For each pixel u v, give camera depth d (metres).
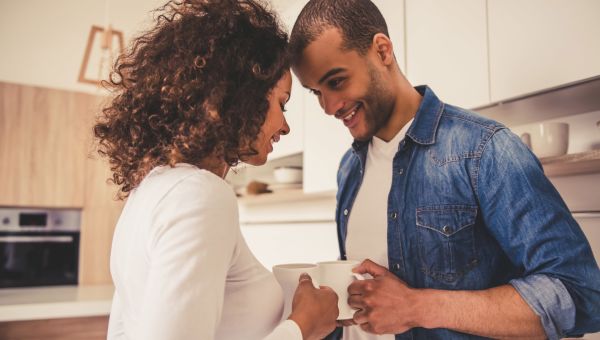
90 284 3.37
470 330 0.77
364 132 1.05
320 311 0.75
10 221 3.24
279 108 0.83
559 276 0.75
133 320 0.66
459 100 1.47
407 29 1.68
